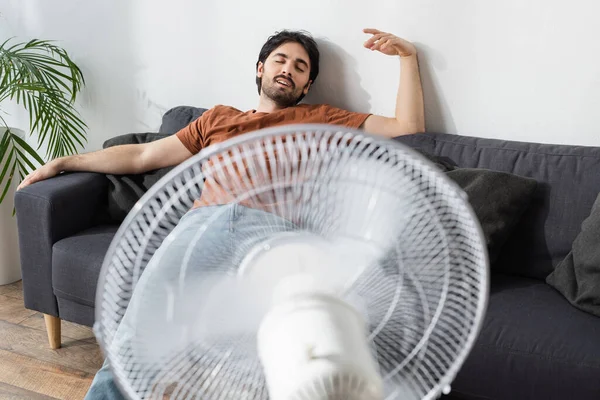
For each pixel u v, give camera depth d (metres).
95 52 2.79
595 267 1.71
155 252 0.63
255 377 0.72
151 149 2.33
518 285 1.90
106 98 2.84
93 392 1.07
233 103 2.62
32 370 2.18
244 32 2.52
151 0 2.64
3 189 2.64
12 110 3.00
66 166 2.27
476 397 1.66
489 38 2.18
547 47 2.11
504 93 2.21
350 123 2.30
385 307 0.72
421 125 2.28
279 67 2.31
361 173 0.62
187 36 2.62
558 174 1.98
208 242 0.65
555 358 1.55
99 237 2.15
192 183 0.57
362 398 0.56
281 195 0.63
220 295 0.66
